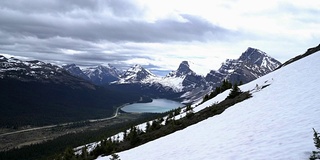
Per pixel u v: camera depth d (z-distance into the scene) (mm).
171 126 37812
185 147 20266
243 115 24016
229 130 20203
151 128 44469
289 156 10578
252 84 43938
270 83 35812
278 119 17672
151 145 28766
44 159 122250
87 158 44312
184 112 55125
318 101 18516
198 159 15078
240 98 35281
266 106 23734
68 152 53562
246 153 12969
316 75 28328
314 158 9562
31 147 171250
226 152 14414
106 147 42500
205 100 61219
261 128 16969
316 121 14211
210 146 17344
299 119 15852
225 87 59344
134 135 39938
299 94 23188
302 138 12297
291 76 33906
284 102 22422
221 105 36656
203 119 33469
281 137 13562
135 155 25484
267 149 12445
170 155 19312
